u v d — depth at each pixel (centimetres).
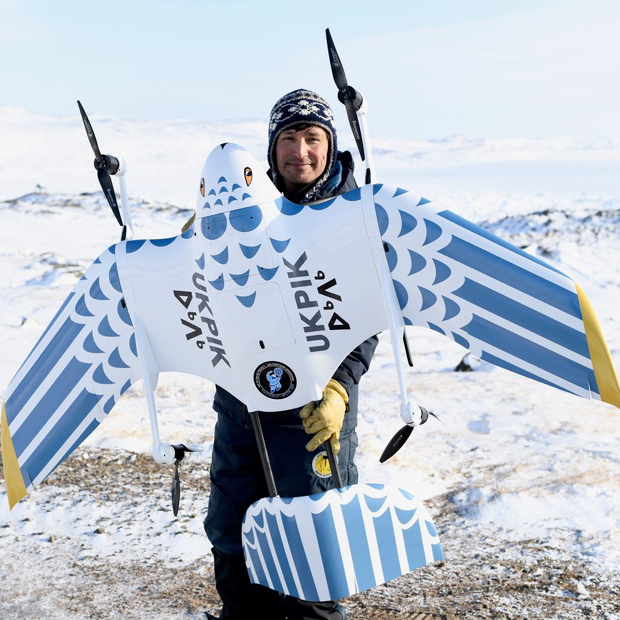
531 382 647
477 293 197
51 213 2291
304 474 238
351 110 207
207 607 321
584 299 188
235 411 246
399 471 457
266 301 211
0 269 1291
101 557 365
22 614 317
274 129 246
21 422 245
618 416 551
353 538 208
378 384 661
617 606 304
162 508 414
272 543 217
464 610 306
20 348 787
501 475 447
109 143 17475
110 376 237
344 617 250
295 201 250
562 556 348
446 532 382
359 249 205
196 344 227
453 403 593
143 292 229
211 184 214
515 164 15838
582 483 426
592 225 1656
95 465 473
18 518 403
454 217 200
